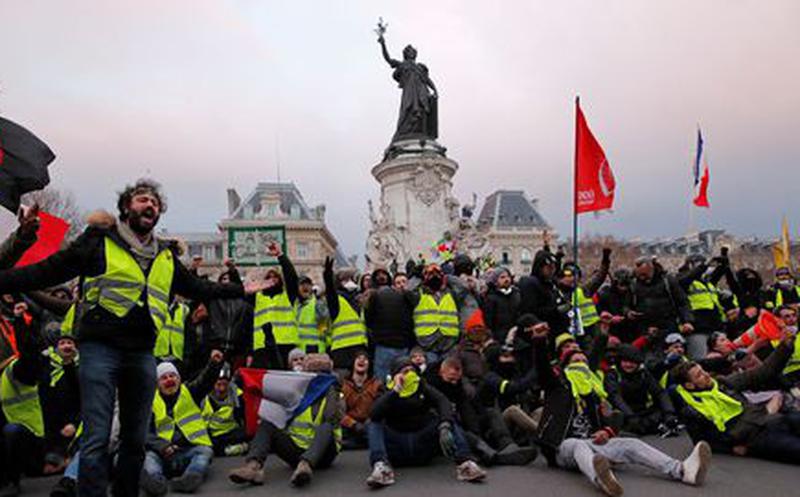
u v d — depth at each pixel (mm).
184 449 7855
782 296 13477
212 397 9523
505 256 86188
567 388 7613
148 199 5164
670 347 9797
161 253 5332
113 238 5062
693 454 6691
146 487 6977
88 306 4957
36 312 9617
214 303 11227
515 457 7758
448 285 11250
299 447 7750
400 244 29797
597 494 6434
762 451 7789
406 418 7777
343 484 7227
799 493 6332
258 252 13094
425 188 30375
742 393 8578
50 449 8289
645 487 6602
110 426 4906
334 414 8008
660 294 11352
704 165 16547
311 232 82312
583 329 11266
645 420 9562
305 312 11539
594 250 79938
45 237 8094
